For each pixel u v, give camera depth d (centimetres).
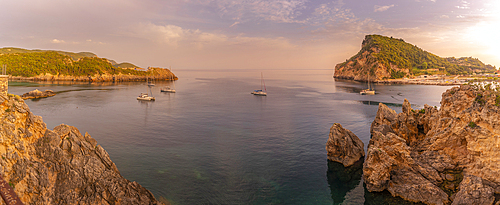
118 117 9038
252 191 3838
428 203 3453
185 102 13012
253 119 8869
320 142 6103
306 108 11256
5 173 2488
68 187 2812
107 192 2956
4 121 2575
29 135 2769
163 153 5334
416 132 5622
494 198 3139
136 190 3162
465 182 3375
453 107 4572
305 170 4556
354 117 9131
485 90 4025
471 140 3606
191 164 4772
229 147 5750
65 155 2939
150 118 8950
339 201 3609
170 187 3897
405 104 6300
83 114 9412
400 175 3841
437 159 3928
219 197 3656
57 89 17175
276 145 5894
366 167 3934
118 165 4669
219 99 14362
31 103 11462
